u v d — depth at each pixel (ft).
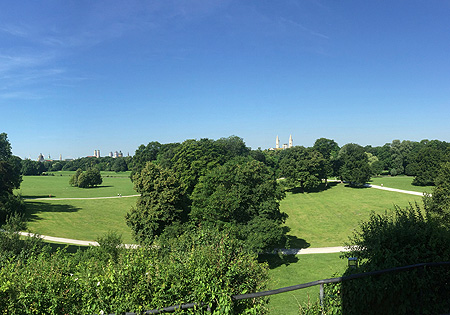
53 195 304.09
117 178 497.87
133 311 18.11
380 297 20.29
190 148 226.38
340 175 315.37
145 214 129.18
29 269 21.81
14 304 18.20
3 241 60.39
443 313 21.58
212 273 18.85
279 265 117.08
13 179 210.18
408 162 382.83
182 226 121.19
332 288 20.92
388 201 234.99
